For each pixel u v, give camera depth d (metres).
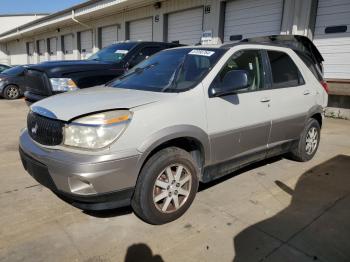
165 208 3.14
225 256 2.71
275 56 4.36
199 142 3.29
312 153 5.11
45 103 3.29
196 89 3.31
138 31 16.22
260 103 3.92
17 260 2.62
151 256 2.70
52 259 2.64
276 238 2.96
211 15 12.12
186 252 2.75
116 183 2.75
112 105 2.88
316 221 3.26
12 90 12.90
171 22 14.24
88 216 3.30
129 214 3.35
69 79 6.21
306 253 2.75
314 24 9.49
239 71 3.48
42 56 29.30
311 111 4.81
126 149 2.76
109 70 6.73
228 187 4.05
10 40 37.12
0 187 3.96
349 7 8.72
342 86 8.63
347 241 2.92
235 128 3.63
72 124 2.78
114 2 14.77
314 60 5.25
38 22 24.38
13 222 3.16
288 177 4.41
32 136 3.18
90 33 20.52
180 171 3.20
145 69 4.12
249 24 11.10
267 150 4.23
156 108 2.98
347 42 8.88
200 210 3.45
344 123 8.31
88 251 2.75
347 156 5.37
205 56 3.73
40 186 3.99
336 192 3.94
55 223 3.16
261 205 3.58
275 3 10.22
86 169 2.62
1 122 7.97
